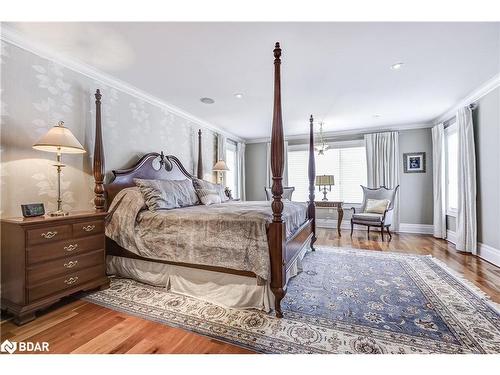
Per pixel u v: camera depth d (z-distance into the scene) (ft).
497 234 10.23
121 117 10.37
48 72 7.79
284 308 6.64
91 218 7.52
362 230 18.17
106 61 8.43
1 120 6.74
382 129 18.10
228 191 15.99
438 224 15.47
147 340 5.27
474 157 11.63
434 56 8.16
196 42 7.27
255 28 6.62
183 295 7.48
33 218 6.47
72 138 7.07
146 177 11.13
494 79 9.97
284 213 7.93
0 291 6.25
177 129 13.73
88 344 5.14
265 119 15.64
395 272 9.32
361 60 8.38
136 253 8.22
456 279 8.57
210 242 7.09
